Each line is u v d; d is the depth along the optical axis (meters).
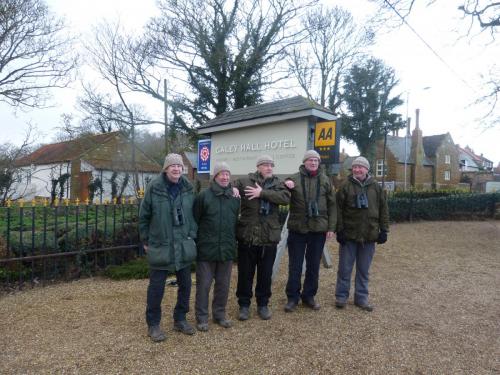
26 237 5.15
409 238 9.87
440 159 42.78
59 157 24.06
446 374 3.03
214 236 3.69
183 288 3.57
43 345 3.25
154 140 24.06
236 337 3.56
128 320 3.84
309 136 5.77
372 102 28.86
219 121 7.45
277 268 5.71
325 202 4.30
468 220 14.49
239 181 4.04
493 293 5.30
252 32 18.00
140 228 3.46
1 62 14.64
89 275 5.45
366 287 4.55
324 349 3.38
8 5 13.89
